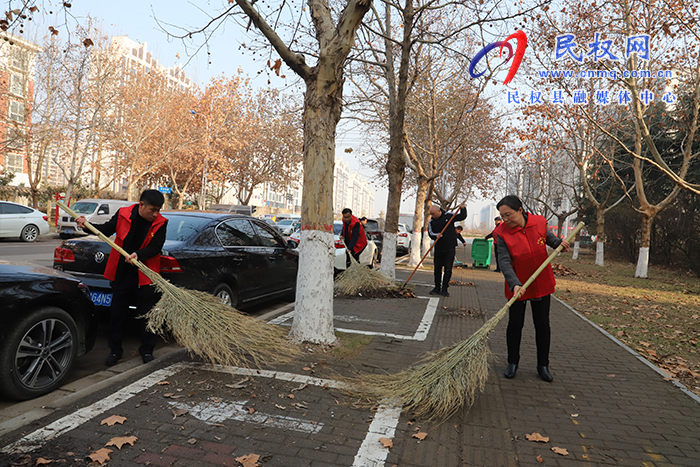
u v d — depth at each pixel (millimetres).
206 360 4676
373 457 2971
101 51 25516
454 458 3012
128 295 4520
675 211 20203
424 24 11656
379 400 3859
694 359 5715
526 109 16312
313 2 5512
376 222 19844
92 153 31609
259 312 7477
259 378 4234
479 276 14148
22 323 3498
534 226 4520
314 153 5316
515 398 4117
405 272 14234
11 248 15617
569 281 14273
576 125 17844
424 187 15984
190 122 35406
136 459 2791
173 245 5324
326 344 5336
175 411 3443
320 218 5348
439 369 3818
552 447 3197
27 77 25625
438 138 18641
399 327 6660
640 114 13305
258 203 63406
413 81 10516
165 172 41719
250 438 3131
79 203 22438
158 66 30516
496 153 24359
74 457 2771
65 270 5324
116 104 29375
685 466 2996
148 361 4602
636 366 5211
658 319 8297
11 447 2840
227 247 6160
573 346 6027
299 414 3543
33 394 3633
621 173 24266
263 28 5195
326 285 5410
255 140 39906
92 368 4492
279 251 7508
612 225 25891
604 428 3541
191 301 4410
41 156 27375
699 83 14547
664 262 21766
